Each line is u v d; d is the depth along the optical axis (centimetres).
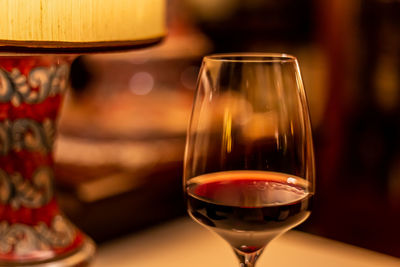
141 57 138
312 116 194
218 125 55
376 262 75
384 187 191
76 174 96
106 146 107
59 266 67
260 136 54
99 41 56
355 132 191
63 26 54
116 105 125
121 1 57
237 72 54
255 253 56
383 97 184
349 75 185
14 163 66
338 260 75
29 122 65
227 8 211
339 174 193
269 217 54
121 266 74
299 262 74
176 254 76
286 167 55
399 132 185
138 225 94
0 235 67
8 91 63
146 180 97
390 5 175
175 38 154
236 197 54
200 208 55
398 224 179
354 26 181
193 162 56
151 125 112
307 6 207
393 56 179
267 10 212
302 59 207
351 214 185
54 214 69
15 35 53
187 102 128
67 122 116
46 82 64
